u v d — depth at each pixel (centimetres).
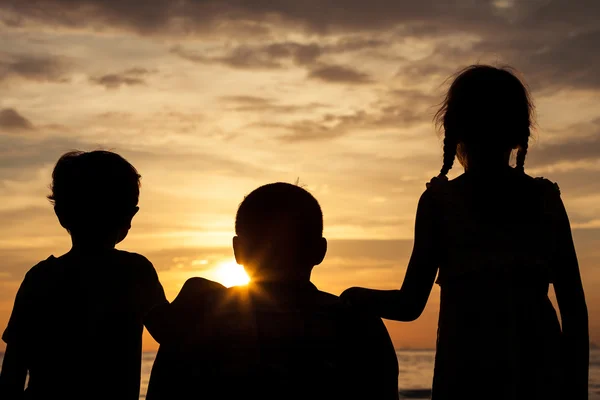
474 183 238
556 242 234
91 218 280
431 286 240
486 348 224
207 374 209
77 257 283
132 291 282
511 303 225
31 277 285
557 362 226
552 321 229
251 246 216
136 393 278
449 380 229
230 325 210
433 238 239
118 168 285
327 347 210
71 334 274
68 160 287
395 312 235
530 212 233
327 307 215
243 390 205
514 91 238
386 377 216
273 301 212
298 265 217
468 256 230
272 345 207
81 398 270
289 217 214
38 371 274
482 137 237
